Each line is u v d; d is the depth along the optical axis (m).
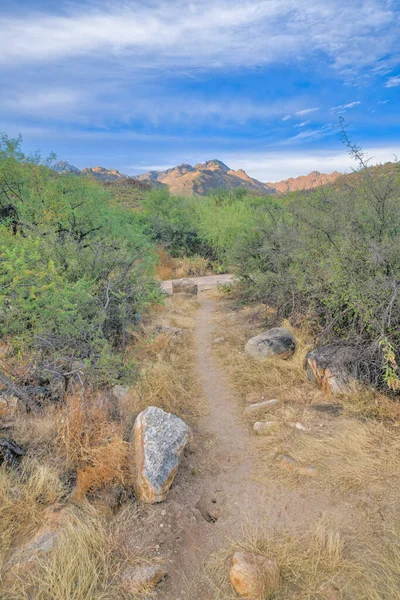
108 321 6.18
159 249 18.42
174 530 2.84
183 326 8.52
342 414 4.22
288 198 9.11
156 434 3.46
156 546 2.69
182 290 12.12
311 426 4.09
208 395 5.22
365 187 5.88
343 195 6.27
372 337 4.56
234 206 18.94
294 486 3.25
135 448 3.50
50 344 4.14
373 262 4.68
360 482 3.19
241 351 6.59
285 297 7.61
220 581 2.44
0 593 2.27
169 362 6.10
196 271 18.17
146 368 5.48
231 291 12.20
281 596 2.32
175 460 3.34
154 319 8.76
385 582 2.35
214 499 3.22
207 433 4.27
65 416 3.77
